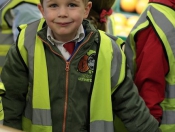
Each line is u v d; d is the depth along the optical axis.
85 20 1.87
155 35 2.02
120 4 4.29
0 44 2.57
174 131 2.09
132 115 1.83
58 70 1.76
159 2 2.10
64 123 1.76
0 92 1.71
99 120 1.78
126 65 1.86
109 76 1.79
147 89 2.01
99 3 2.19
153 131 1.88
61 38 1.76
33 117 1.77
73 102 1.76
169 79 2.07
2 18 2.53
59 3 1.70
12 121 1.85
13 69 1.81
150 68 2.00
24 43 1.80
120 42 1.97
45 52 1.78
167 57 2.02
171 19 2.06
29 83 1.81
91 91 1.77
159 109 2.03
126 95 1.82
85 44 1.77
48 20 1.73
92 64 1.78
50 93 1.76
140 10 4.19
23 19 2.47
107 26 2.52
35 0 2.51
